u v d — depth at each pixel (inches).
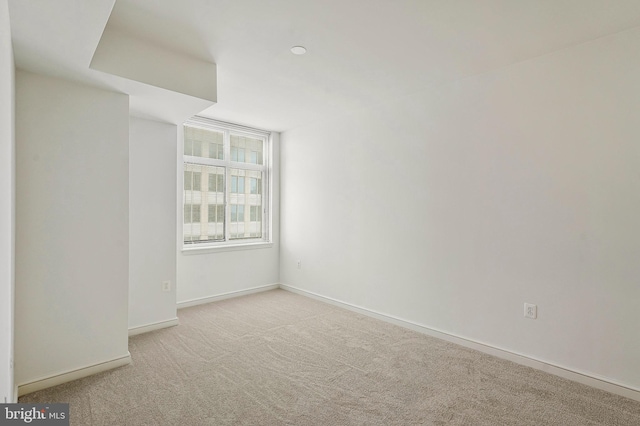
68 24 68.9
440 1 77.1
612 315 90.4
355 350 116.3
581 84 95.4
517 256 107.7
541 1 76.7
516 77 108.1
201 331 133.4
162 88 99.0
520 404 84.4
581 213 95.4
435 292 129.4
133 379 95.3
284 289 202.7
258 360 108.1
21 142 86.9
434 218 129.7
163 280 137.9
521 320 106.8
